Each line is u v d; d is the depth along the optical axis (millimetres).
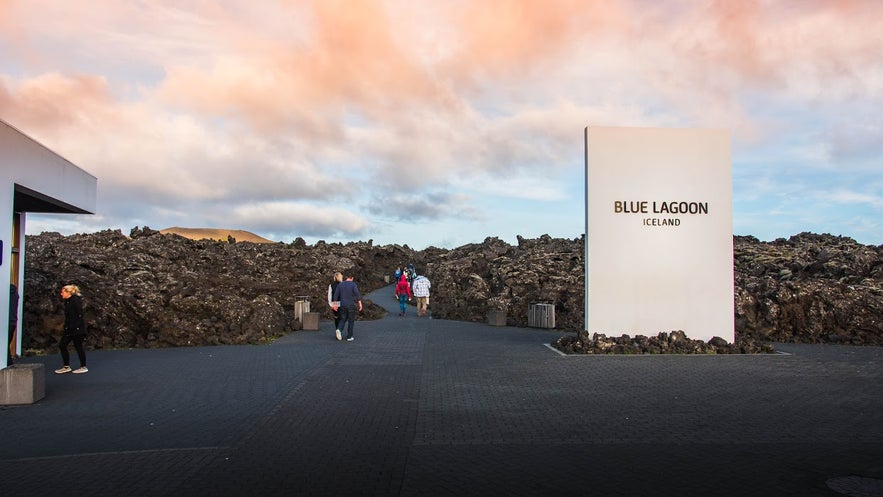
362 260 49000
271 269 37562
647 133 18031
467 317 28797
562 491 6109
